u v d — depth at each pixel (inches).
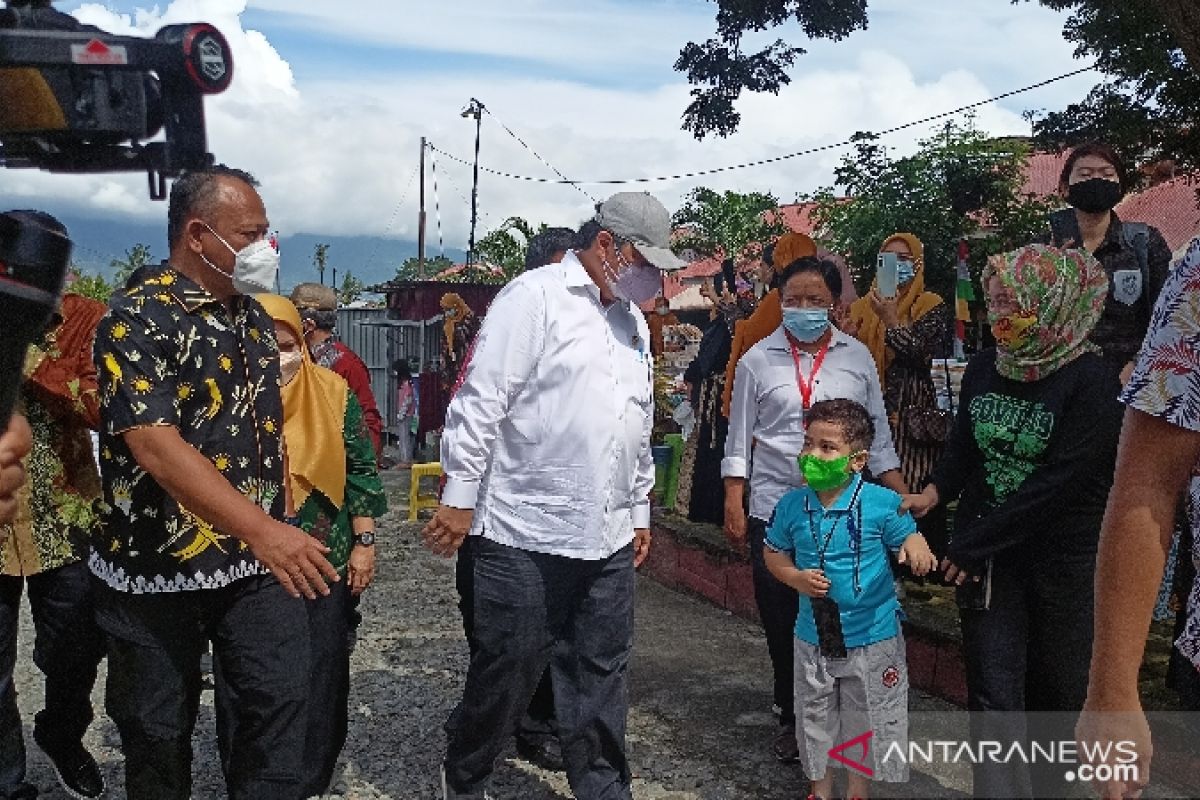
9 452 58.6
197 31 69.7
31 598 152.9
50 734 155.3
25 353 55.1
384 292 765.3
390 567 312.3
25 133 67.8
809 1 356.5
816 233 598.5
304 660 124.3
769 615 167.0
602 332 140.3
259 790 124.1
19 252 52.6
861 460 139.6
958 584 129.2
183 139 71.1
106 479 117.9
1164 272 165.6
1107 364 125.2
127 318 112.3
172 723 120.7
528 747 171.8
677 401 364.5
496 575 139.1
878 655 137.3
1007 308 123.5
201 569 117.1
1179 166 389.7
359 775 166.6
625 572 143.8
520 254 1072.8
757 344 171.9
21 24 66.6
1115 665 70.0
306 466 143.5
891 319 203.9
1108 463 122.4
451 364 528.4
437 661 222.1
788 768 167.0
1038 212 478.9
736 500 172.1
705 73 375.6
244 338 122.0
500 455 139.9
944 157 486.0
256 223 117.8
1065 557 124.3
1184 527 116.8
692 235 896.3
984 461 130.6
